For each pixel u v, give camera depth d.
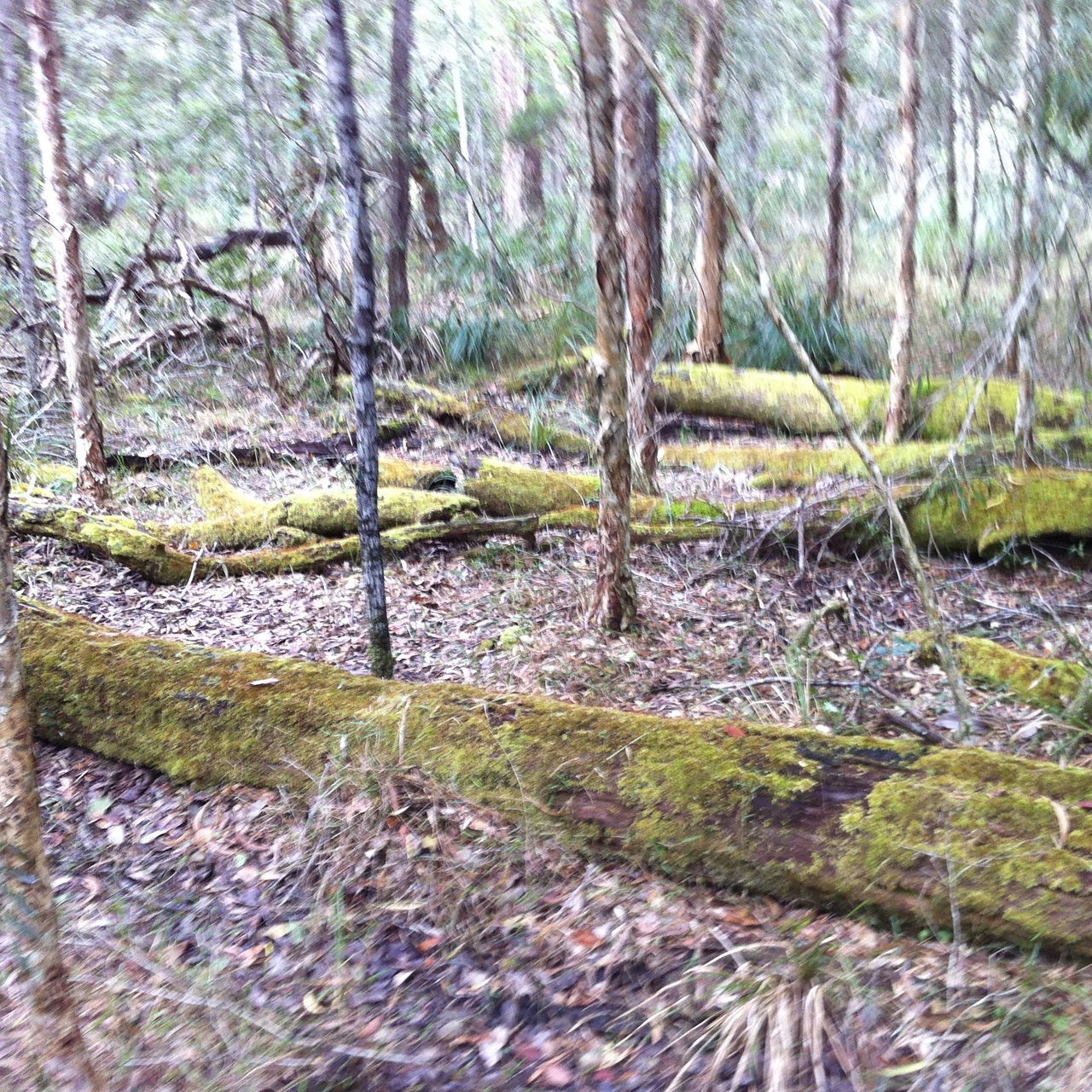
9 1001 3.03
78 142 11.89
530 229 14.41
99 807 4.22
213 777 4.25
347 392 11.02
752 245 4.01
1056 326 10.13
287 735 4.19
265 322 10.83
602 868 3.62
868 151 14.09
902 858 3.19
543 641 5.86
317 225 11.00
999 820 3.21
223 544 7.27
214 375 11.20
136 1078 2.72
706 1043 2.82
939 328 12.34
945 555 7.67
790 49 12.27
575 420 10.06
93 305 11.23
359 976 3.19
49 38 7.42
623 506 5.86
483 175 15.35
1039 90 8.48
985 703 4.93
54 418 9.45
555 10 10.13
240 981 3.19
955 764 3.49
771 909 3.39
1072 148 9.68
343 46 4.15
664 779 3.61
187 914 3.55
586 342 11.88
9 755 2.44
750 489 8.70
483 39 15.45
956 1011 2.84
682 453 9.59
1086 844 3.07
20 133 9.90
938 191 14.52
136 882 3.75
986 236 13.36
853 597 6.78
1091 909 2.92
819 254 14.45
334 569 7.08
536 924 3.37
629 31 3.88
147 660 4.62
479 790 3.84
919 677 5.43
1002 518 7.41
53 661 4.67
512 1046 2.89
